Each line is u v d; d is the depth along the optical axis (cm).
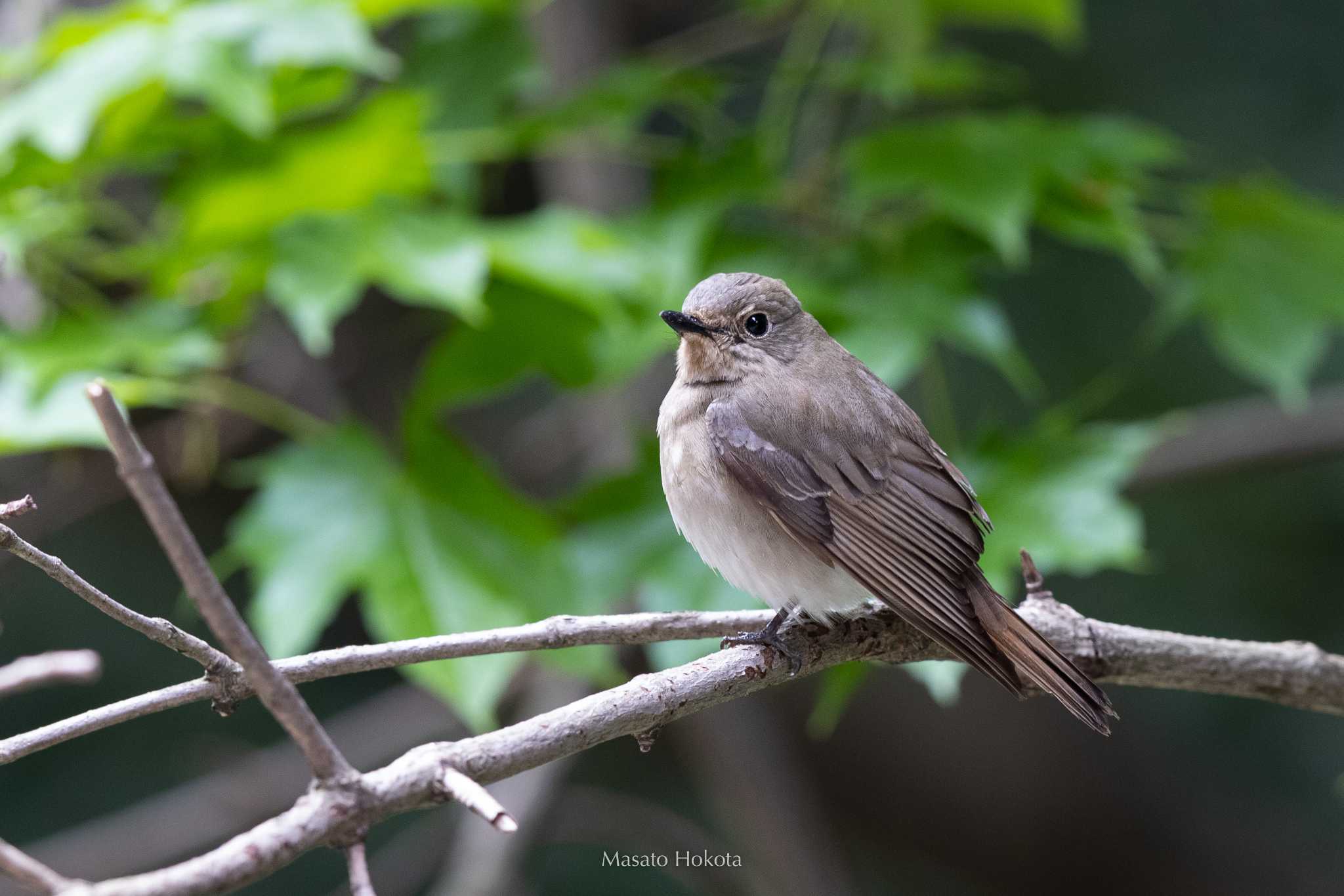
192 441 1172
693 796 1563
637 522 951
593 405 1334
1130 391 1405
